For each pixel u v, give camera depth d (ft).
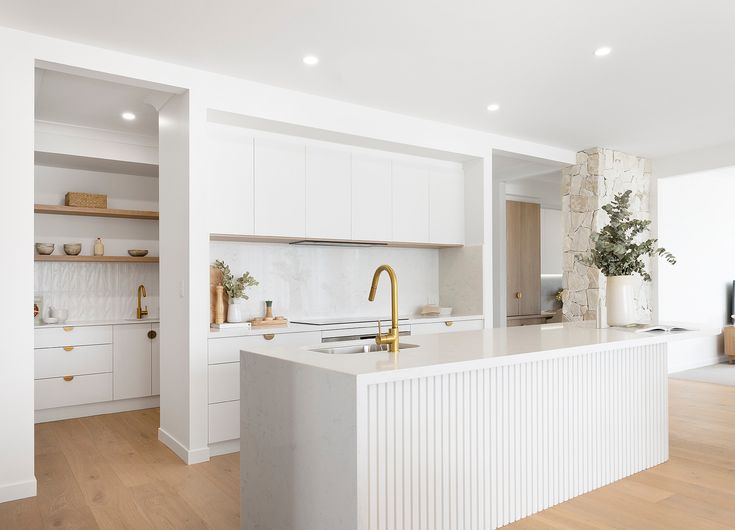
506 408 8.70
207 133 13.24
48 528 8.71
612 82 13.30
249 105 12.86
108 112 14.65
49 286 16.81
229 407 12.42
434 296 18.90
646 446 11.31
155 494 10.09
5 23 9.86
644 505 9.44
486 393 8.39
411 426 7.32
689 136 18.40
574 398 9.87
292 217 14.33
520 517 8.90
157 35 10.50
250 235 13.62
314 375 6.95
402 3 9.41
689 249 24.12
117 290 17.95
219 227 13.16
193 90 12.10
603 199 19.86
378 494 6.93
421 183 17.17
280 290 15.51
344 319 16.14
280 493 7.64
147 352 16.98
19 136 10.00
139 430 14.48
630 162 21.07
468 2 9.39
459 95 14.11
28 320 9.98
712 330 11.25
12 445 9.82
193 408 11.91
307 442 7.08
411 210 16.87
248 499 8.40
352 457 6.34
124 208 18.28
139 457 12.21
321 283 16.30
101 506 9.56
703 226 25.29
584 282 19.86
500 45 11.15
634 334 10.58
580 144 19.35
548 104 14.93
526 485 9.00
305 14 9.76
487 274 17.58
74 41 10.67
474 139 17.35
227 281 13.83
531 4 9.51
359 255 17.15
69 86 12.79
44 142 15.47
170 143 13.03
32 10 9.45
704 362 24.58
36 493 10.07
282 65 12.01
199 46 11.01
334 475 6.61
